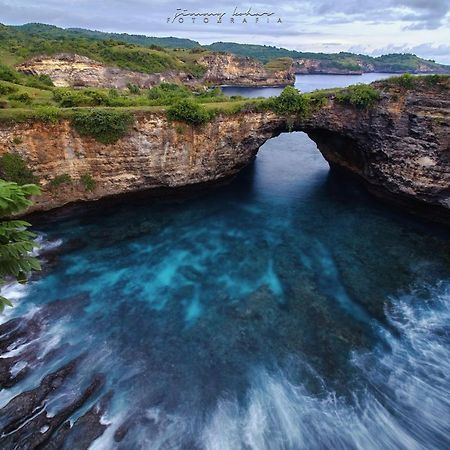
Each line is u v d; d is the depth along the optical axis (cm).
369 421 1756
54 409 1727
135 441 1634
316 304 2495
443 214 3366
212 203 3919
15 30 12975
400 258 2975
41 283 2605
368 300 2527
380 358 2084
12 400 1714
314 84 16562
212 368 2017
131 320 2328
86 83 9406
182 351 2119
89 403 1784
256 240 3262
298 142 6406
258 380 1952
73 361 1991
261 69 16600
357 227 3453
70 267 2811
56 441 1594
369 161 3916
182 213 3697
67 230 3281
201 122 3469
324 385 1930
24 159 3052
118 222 3472
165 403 1812
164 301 2508
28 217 3228
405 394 1881
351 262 2938
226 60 15888
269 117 3784
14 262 762
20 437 1588
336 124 3853
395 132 3472
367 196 4116
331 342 2198
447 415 1783
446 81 3197
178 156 3547
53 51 9288
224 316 2391
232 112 3600
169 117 3372
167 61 11725
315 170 4941
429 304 2486
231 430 1703
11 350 2028
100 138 3225
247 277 2773
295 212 3756
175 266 2884
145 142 3369
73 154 3222
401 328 2292
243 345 2175
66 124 3114
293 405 1823
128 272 2791
